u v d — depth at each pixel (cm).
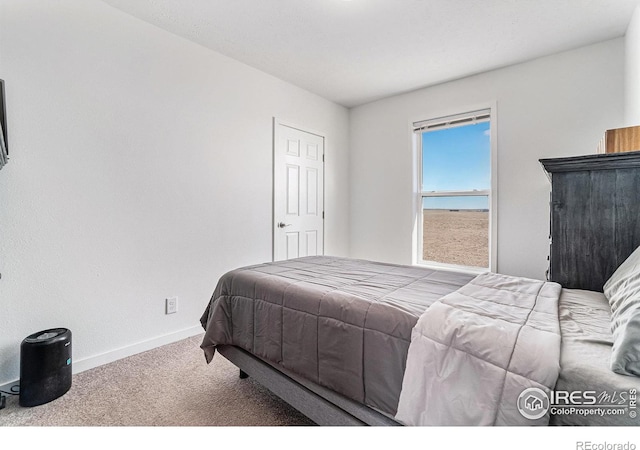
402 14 201
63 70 176
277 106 305
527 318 95
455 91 306
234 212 270
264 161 295
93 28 187
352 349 109
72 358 181
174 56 226
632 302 78
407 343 97
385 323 104
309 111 341
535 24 211
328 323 118
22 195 163
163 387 168
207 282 250
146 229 214
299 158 332
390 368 99
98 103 190
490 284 139
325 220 365
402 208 350
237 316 161
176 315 231
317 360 120
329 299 124
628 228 128
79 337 184
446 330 90
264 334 144
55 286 175
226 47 245
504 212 278
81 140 183
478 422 74
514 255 274
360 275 169
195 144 241
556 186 143
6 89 156
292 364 129
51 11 171
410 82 312
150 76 213
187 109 235
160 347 220
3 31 156
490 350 80
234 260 270
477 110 293
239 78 270
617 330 75
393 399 97
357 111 389
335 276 166
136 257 209
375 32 222
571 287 140
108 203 195
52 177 173
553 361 71
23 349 150
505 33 222
